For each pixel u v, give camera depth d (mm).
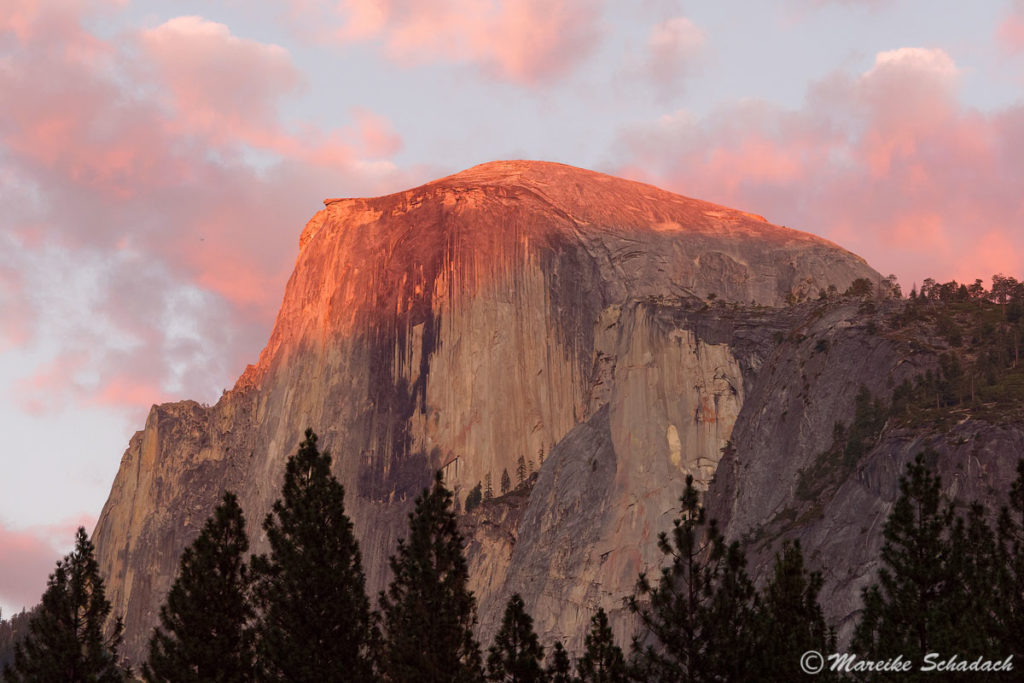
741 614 118312
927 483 122500
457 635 126938
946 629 111562
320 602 126500
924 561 118188
